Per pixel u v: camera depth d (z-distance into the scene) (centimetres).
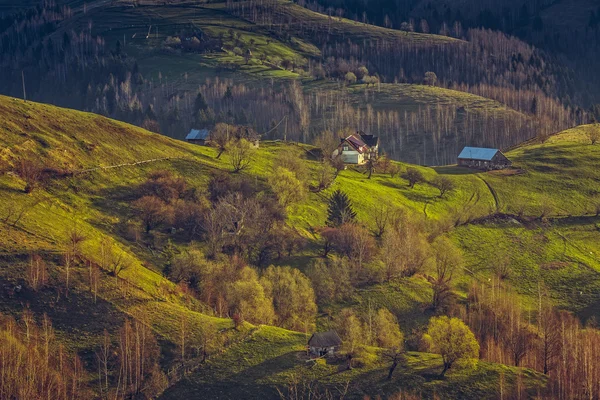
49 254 14862
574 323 16512
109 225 17838
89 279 14538
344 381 12669
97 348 13150
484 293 17425
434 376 12825
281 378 12762
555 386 12681
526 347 14675
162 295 14950
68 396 12150
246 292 15262
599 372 13100
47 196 17850
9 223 15700
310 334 14188
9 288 13900
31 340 12900
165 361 13162
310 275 17212
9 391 11738
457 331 13112
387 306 16762
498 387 12575
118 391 12419
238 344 13688
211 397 12450
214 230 18262
